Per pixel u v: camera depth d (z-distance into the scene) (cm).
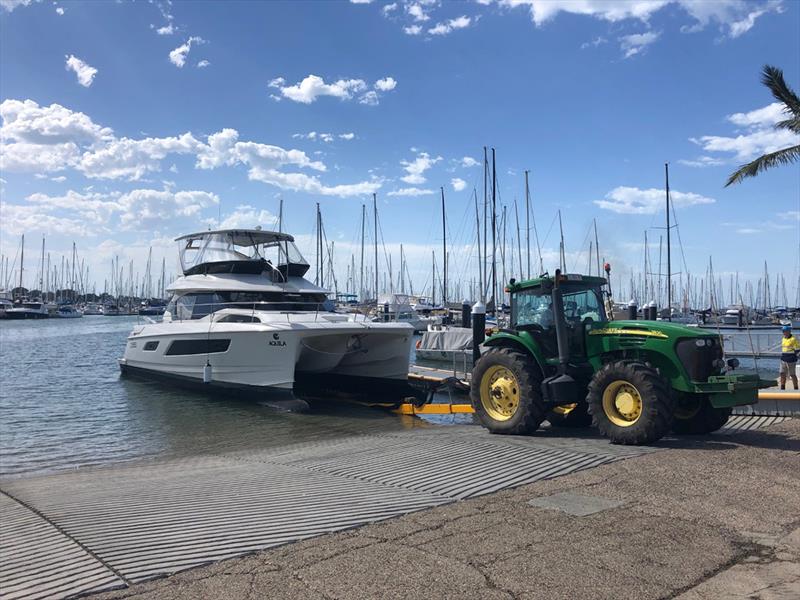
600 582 379
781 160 1617
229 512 555
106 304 10456
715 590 368
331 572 399
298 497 604
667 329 852
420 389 1535
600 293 1009
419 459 772
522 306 1009
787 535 463
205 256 1767
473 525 489
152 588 383
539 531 473
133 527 517
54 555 450
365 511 538
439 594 365
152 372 1872
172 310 1861
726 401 812
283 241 1794
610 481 623
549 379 909
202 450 1085
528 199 4025
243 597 366
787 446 802
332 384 1698
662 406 799
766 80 1652
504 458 748
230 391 1576
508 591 368
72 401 1645
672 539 454
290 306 1700
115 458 1052
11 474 947
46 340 4519
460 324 4062
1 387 1919
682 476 639
